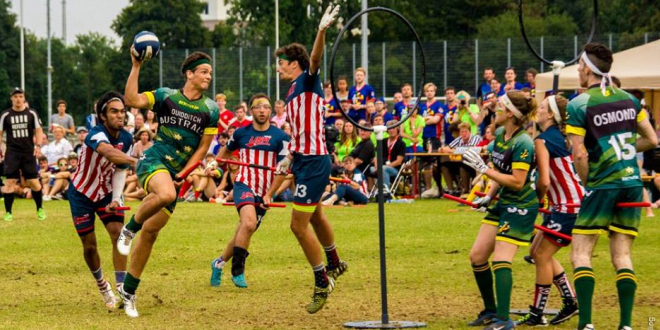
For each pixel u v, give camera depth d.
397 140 26.17
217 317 11.43
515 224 10.41
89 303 12.50
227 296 12.91
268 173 14.02
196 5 89.00
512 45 43.56
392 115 26.55
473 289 13.11
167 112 11.66
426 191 27.28
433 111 27.91
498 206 10.68
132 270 11.55
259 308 12.01
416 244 17.62
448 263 15.42
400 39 82.31
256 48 46.41
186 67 11.80
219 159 13.02
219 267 13.73
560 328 10.77
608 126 10.04
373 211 23.39
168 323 11.06
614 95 10.15
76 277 14.59
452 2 82.56
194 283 14.02
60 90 100.00
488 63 43.97
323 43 11.45
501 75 43.78
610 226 10.15
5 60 86.69
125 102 11.46
